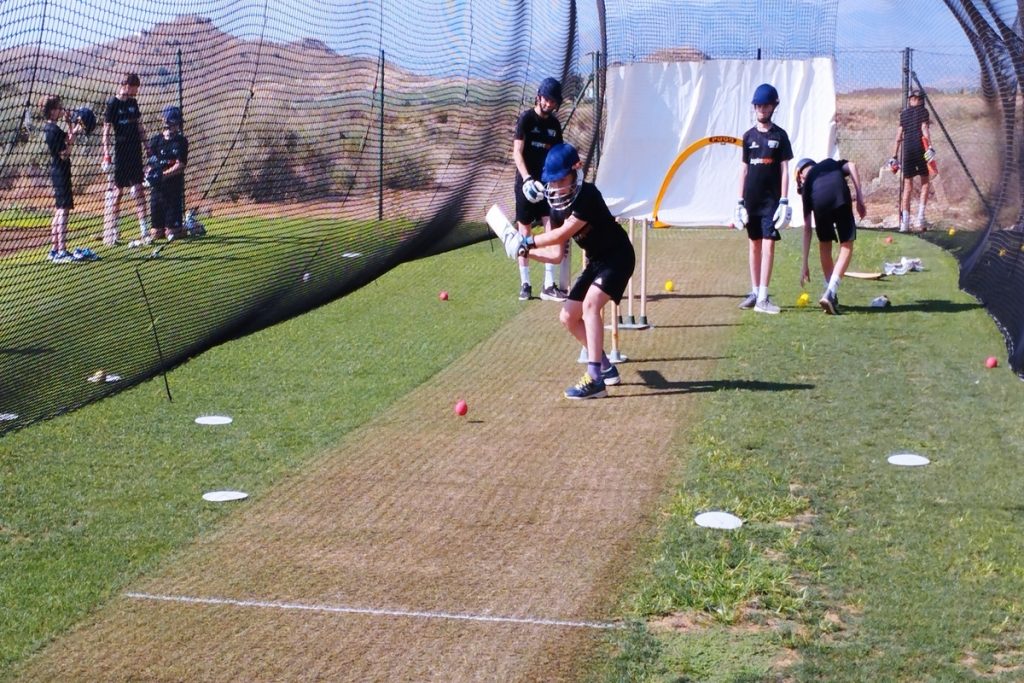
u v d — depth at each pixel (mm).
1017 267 9883
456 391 8141
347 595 4789
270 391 8117
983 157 13219
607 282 7785
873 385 8102
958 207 16719
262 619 4574
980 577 4809
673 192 17656
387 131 9922
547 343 9703
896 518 5516
